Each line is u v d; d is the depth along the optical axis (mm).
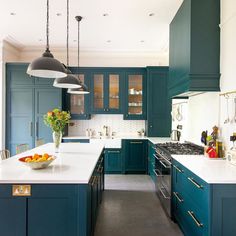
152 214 3131
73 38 4789
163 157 3297
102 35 4598
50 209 1749
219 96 2812
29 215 1749
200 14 2760
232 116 2514
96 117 5781
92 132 5727
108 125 5781
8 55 5184
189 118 3961
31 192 1740
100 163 3154
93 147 3504
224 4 2656
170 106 5258
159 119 5277
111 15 3654
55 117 2936
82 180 1737
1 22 3977
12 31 4414
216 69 2777
